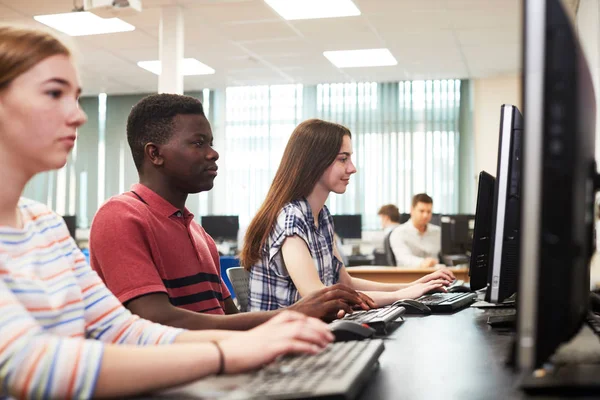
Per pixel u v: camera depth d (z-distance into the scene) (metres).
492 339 1.30
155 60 7.14
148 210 1.53
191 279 1.58
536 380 0.81
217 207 8.73
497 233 1.33
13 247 0.89
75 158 8.95
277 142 8.55
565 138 0.73
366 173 8.31
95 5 4.70
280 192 2.00
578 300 0.86
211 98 8.78
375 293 1.98
